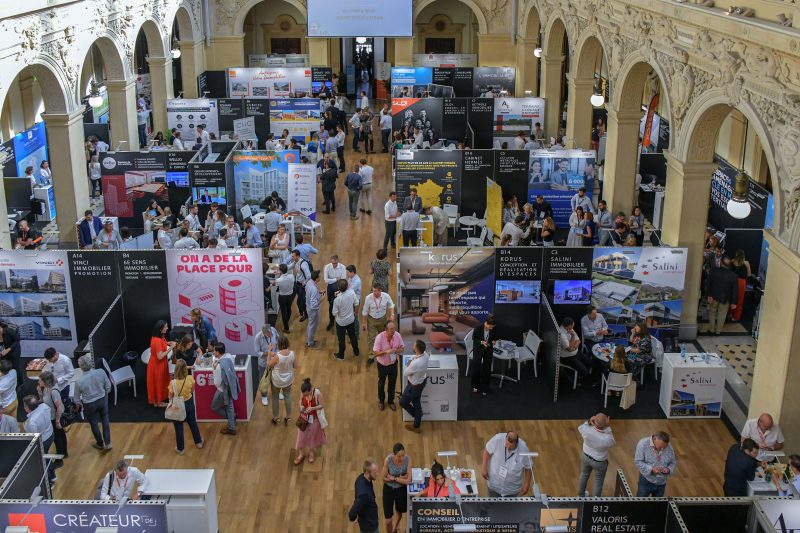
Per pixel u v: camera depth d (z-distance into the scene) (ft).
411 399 39.50
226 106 82.28
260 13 112.68
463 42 113.70
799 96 32.07
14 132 70.64
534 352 44.47
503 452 31.99
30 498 26.78
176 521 31.37
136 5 73.10
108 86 70.08
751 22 34.24
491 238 60.80
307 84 93.15
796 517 26.00
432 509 26.81
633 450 38.93
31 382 37.88
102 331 42.86
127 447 39.06
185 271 45.47
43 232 66.18
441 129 83.71
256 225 61.46
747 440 32.45
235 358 41.60
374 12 97.60
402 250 45.09
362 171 69.82
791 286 34.04
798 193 33.14
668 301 45.65
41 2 51.19
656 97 68.80
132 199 64.28
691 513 26.40
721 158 65.21
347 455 38.52
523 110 83.30
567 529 26.84
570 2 69.72
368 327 46.39
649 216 68.69
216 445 39.29
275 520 34.14
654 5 47.01
